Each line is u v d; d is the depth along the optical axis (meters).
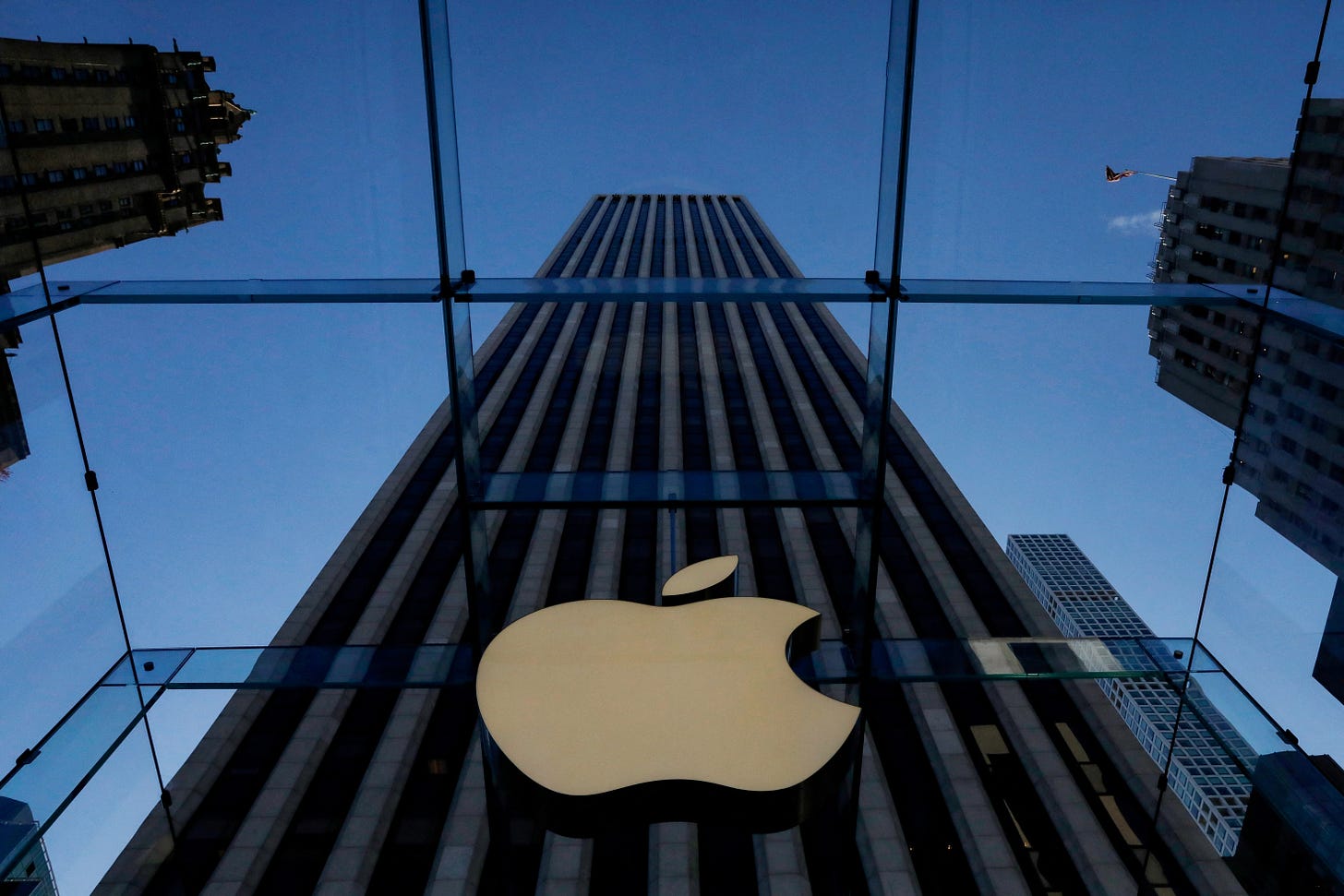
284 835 17.33
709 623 4.47
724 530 25.67
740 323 59.16
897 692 20.52
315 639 25.22
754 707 3.75
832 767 3.43
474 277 4.76
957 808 17.64
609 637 4.29
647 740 3.56
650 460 41.22
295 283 4.61
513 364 51.78
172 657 5.17
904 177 4.61
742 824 3.29
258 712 20.25
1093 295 4.59
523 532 28.23
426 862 16.80
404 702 20.52
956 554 29.56
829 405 45.81
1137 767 17.92
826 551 23.48
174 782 18.14
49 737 4.82
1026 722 19.50
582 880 16.20
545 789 3.31
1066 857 16.52
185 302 4.62
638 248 69.88
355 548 29.44
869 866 16.41
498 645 4.27
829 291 4.68
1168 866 15.77
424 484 34.62
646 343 55.47
